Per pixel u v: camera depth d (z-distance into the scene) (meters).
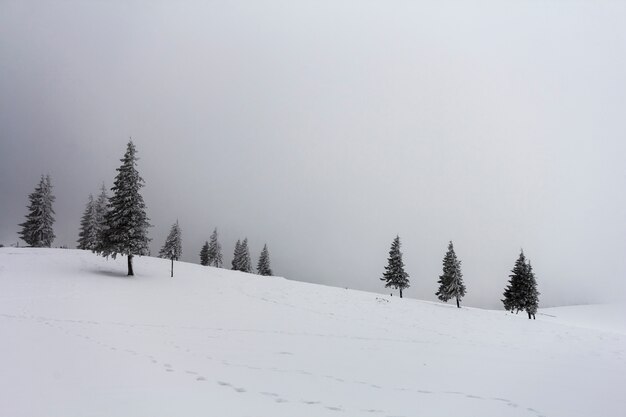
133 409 6.45
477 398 8.92
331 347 15.03
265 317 22.34
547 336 24.52
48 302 21.28
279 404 7.48
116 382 8.09
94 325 16.00
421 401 8.40
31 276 29.97
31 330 14.05
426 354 14.84
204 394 7.72
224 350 12.86
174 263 46.66
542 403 8.83
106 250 34.44
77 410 6.20
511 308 52.97
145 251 35.28
